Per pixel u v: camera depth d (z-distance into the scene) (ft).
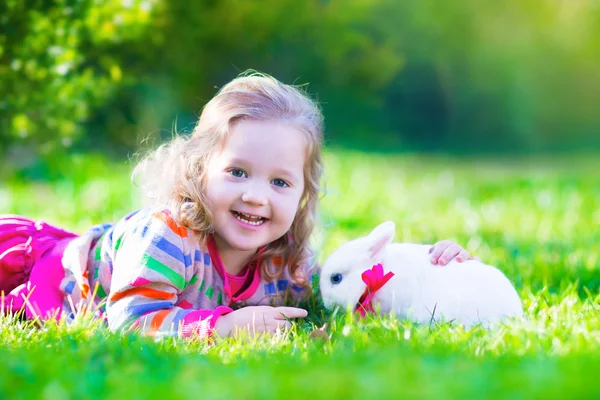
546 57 70.64
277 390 5.38
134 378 6.10
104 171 32.37
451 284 8.96
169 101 48.14
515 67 70.44
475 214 21.97
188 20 44.73
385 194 26.50
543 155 62.59
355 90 66.08
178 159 9.60
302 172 9.73
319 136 10.10
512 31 70.44
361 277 9.04
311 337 8.27
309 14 59.77
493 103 70.69
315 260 11.19
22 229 10.87
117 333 8.00
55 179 30.55
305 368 6.23
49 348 7.53
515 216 21.54
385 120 69.92
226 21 52.65
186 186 9.36
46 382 6.08
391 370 5.82
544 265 13.26
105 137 46.09
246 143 9.24
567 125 71.00
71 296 10.10
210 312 8.75
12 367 6.33
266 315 8.88
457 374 5.73
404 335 7.81
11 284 10.57
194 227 9.21
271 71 60.70
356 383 5.45
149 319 8.68
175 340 8.29
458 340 7.62
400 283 9.05
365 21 67.05
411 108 70.95
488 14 69.92
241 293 10.05
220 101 9.65
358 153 50.70
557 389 5.14
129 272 8.86
